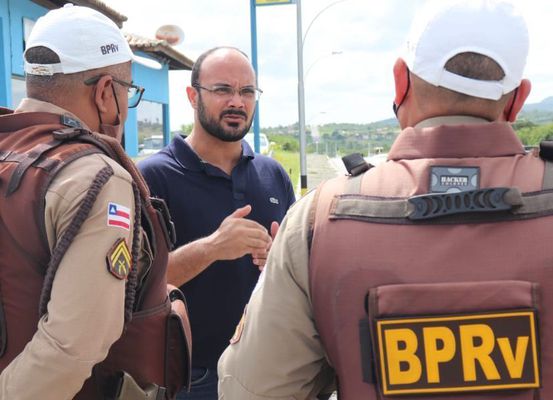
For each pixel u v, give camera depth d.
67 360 1.43
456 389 1.13
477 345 1.13
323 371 1.38
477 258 1.16
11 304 1.54
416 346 1.14
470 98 1.27
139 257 1.70
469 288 1.14
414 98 1.33
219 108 2.76
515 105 1.34
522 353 1.12
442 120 1.30
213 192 2.79
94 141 1.67
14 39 9.34
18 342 1.55
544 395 1.12
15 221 1.53
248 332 1.33
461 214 1.19
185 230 2.73
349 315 1.21
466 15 1.25
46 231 1.52
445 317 1.14
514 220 1.17
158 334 1.84
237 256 2.49
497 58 1.23
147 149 15.95
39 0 10.01
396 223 1.21
